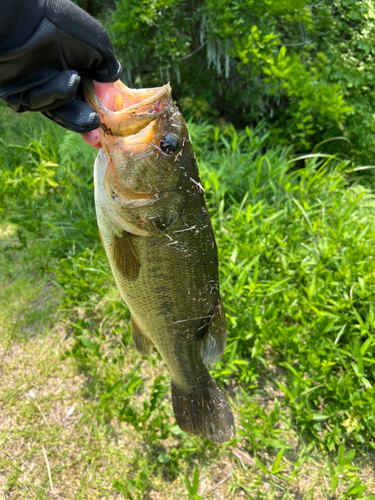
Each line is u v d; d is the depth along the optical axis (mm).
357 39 1067
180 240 339
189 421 440
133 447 523
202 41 1079
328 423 540
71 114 298
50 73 291
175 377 423
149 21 971
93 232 755
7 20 267
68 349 631
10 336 646
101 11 1098
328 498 483
